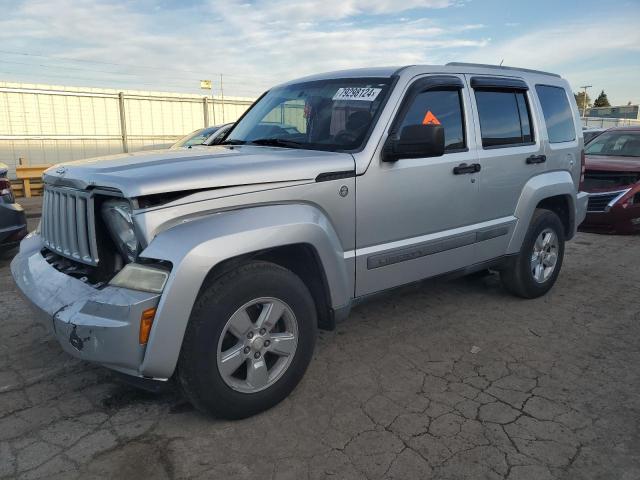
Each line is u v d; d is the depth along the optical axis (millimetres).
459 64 4309
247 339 2910
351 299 3486
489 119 4367
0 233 5738
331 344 4059
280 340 3043
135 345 2551
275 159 3107
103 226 2885
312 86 4215
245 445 2766
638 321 4613
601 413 3113
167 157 3229
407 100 3691
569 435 2883
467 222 4191
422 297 5180
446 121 4000
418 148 3293
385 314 4703
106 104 18828
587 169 8578
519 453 2721
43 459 2641
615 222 8266
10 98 16938
